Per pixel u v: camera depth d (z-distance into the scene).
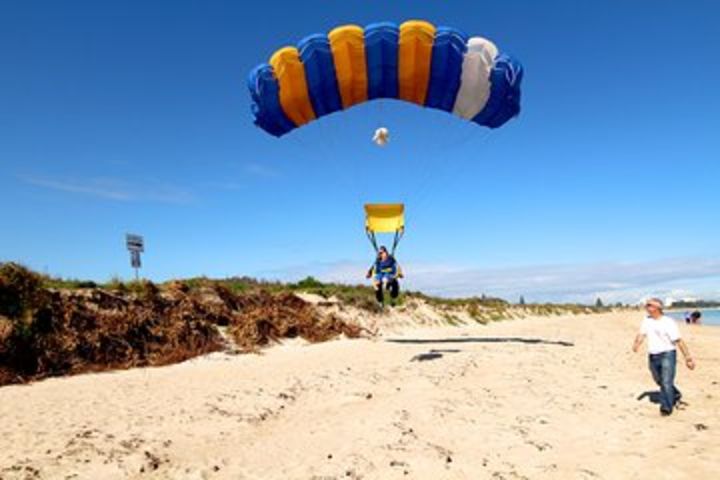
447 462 7.77
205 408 10.45
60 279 18.02
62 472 6.79
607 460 7.91
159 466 7.32
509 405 11.26
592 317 69.44
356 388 12.82
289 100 17.64
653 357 10.56
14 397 11.15
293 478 7.10
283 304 23.75
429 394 12.06
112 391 11.93
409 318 32.25
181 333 17.69
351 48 16.98
